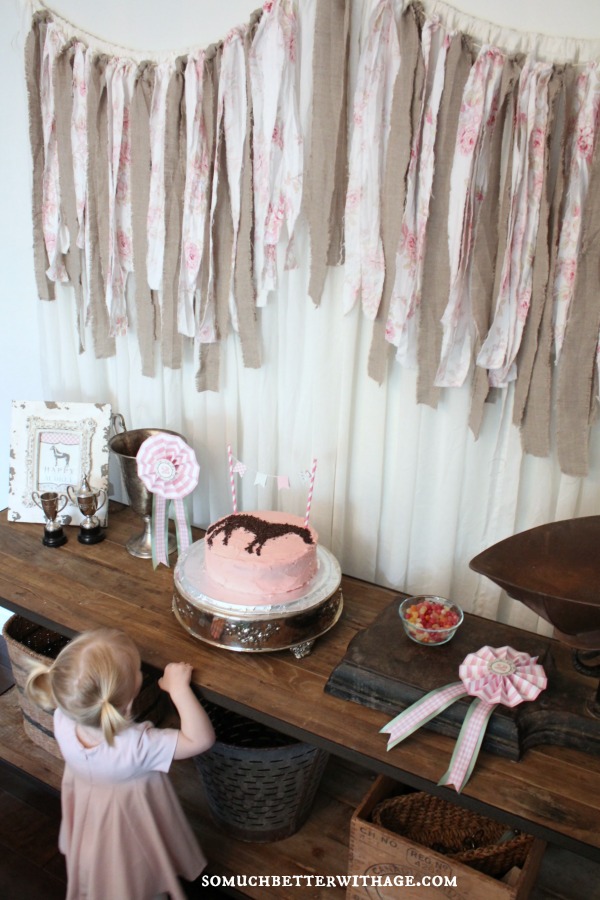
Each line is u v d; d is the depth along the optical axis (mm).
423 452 1635
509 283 1413
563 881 1593
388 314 1528
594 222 1316
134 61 1705
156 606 1594
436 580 1727
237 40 1540
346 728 1253
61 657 1291
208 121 1633
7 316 2232
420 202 1436
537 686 1221
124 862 1370
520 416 1487
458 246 1420
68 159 1856
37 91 1854
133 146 1756
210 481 1972
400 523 1710
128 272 1896
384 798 1475
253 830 1608
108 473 1947
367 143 1446
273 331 1735
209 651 1442
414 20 1358
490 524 1642
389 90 1417
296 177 1555
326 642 1479
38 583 1670
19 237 2084
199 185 1671
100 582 1682
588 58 1284
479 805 1116
